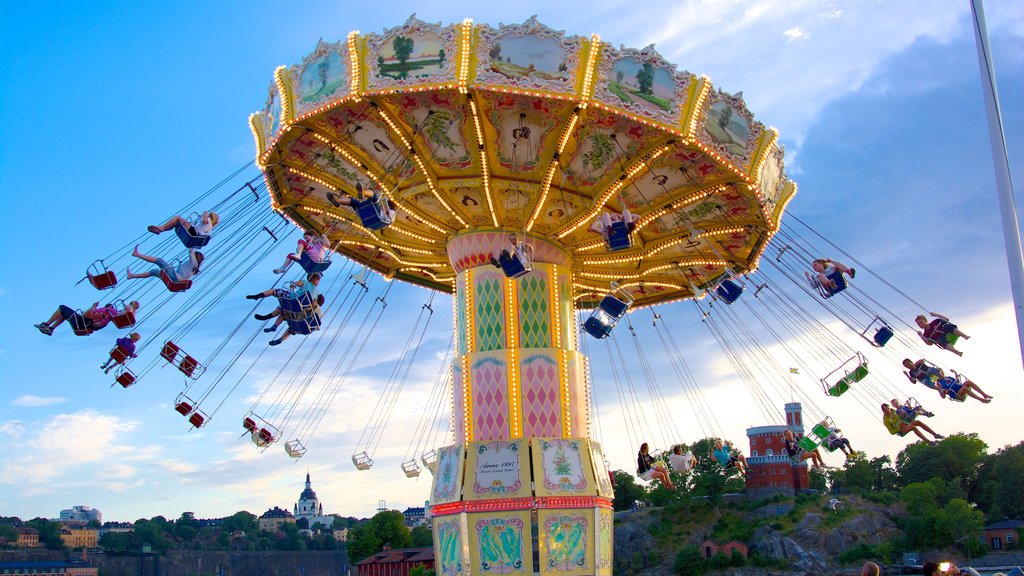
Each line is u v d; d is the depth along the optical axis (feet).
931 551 336.08
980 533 333.21
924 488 366.84
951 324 76.69
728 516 387.55
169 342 76.64
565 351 82.69
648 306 106.63
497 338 81.76
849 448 87.30
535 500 75.36
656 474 85.76
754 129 72.23
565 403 80.74
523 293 82.64
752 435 407.85
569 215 81.82
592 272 93.76
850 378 82.94
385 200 66.74
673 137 69.41
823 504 382.01
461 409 81.92
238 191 77.15
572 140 71.77
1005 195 52.42
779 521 370.73
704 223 85.46
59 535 640.17
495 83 64.49
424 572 302.25
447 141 72.49
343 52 66.18
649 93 66.64
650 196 79.92
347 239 91.81
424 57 64.75
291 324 73.67
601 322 81.71
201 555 539.29
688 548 359.87
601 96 65.57
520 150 73.20
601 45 65.00
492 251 83.05
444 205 79.15
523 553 74.38
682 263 91.71
